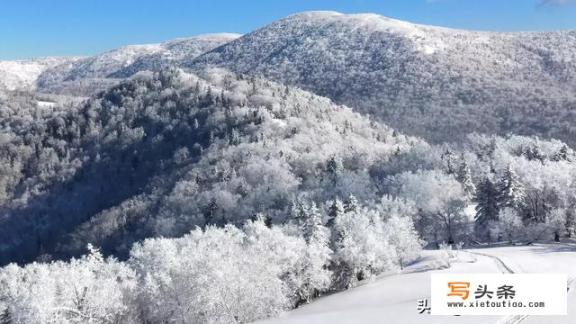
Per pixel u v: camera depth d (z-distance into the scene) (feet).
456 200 356.18
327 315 150.51
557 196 337.52
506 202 333.21
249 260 187.21
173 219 547.90
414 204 351.05
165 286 185.98
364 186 440.86
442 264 230.68
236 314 175.73
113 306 183.11
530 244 299.99
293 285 211.00
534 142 582.35
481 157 529.45
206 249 196.85
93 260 235.20
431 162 533.55
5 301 194.29
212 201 538.88
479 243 331.57
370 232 238.68
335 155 626.23
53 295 174.81
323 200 436.76
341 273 235.61
